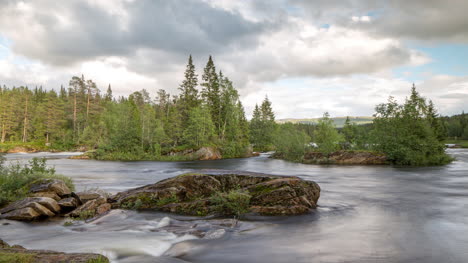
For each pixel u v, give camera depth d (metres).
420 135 36.72
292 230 8.60
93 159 53.00
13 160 44.12
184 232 8.45
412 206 12.02
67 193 13.12
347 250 6.77
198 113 59.69
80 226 9.43
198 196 12.22
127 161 48.78
